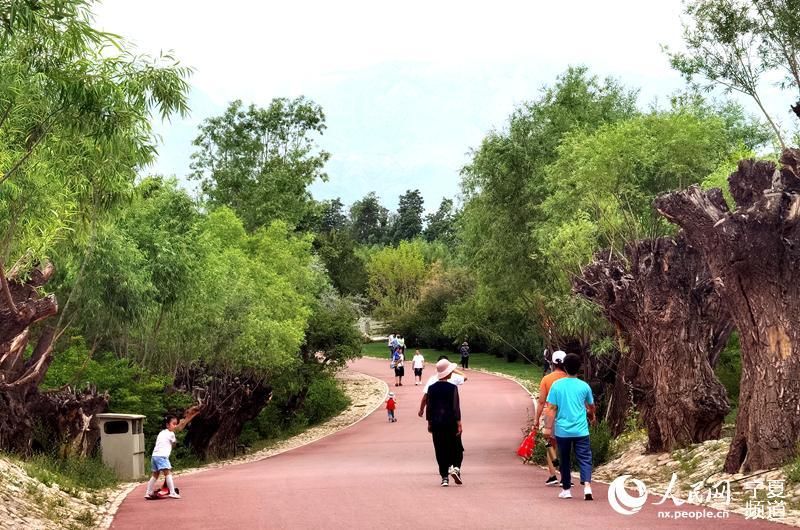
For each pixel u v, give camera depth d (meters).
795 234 12.90
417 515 11.16
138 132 14.08
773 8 19.28
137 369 29.20
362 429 44.75
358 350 53.84
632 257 17.69
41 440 20.58
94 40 11.76
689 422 16.84
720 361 28.50
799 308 13.03
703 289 17.09
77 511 13.13
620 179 26.38
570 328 27.55
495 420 43.06
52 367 26.69
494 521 10.39
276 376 44.78
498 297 41.75
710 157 28.53
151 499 15.16
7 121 13.70
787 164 13.10
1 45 11.09
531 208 38.22
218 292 32.91
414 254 103.44
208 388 33.53
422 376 69.44
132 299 26.59
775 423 12.97
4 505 11.58
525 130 39.56
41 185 15.43
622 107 40.41
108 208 16.41
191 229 31.94
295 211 67.06
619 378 24.22
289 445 41.50
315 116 67.25
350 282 98.88
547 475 17.67
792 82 19.70
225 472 24.44
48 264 18.89
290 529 10.42
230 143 66.44
